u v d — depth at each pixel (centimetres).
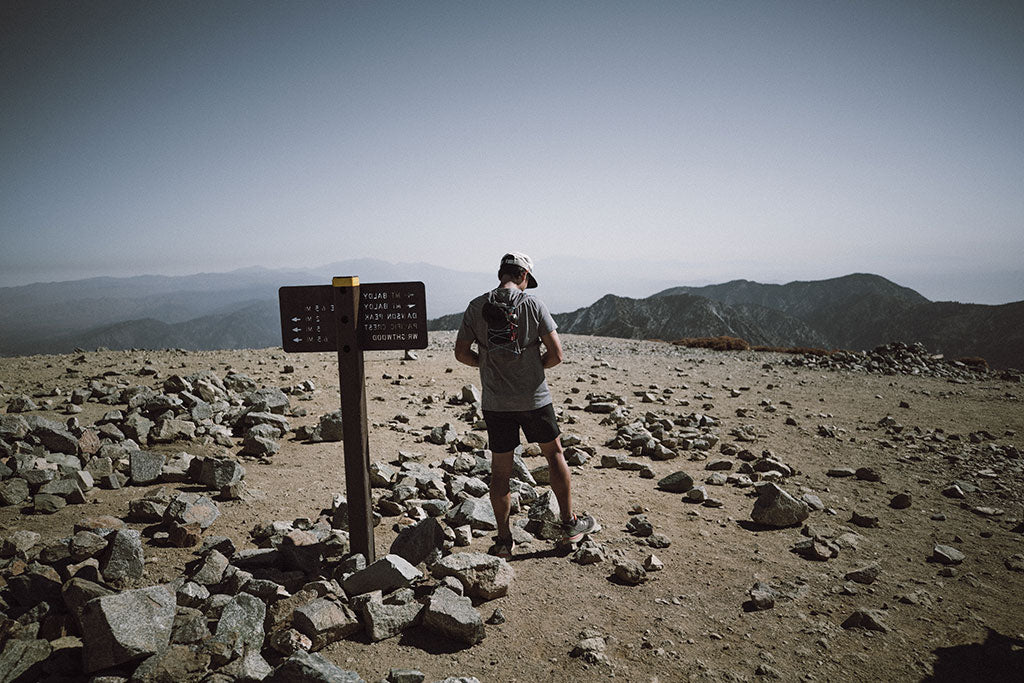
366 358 1428
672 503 526
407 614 309
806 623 330
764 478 611
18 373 1000
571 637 308
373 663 276
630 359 1867
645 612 337
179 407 695
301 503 472
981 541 461
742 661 291
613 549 420
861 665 291
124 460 528
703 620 331
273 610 295
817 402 1127
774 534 463
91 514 424
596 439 747
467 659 285
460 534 417
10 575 322
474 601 342
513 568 384
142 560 336
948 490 577
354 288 345
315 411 809
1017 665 294
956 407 1126
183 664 252
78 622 284
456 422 787
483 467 567
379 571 327
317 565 348
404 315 352
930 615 344
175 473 506
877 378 1591
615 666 283
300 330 349
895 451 745
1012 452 743
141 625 263
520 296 379
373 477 512
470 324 392
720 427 854
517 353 374
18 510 423
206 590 317
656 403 1038
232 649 265
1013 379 1672
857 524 490
